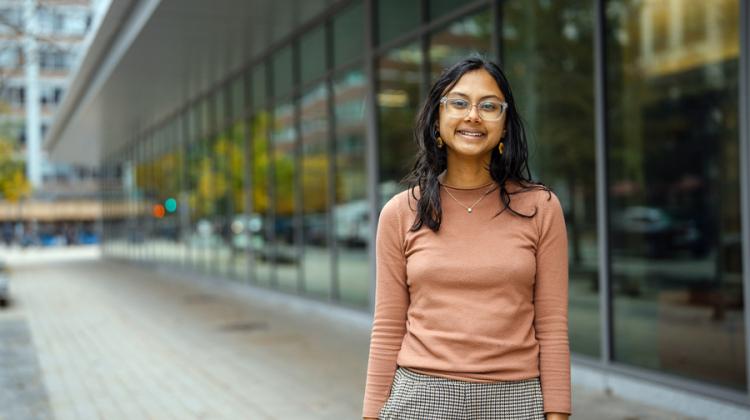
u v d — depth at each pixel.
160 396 6.84
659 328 6.66
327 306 11.75
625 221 6.79
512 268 2.13
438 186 2.22
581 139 7.04
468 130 2.20
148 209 25.47
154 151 24.19
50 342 10.13
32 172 58.56
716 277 6.50
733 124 6.53
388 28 9.76
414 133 2.35
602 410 5.89
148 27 11.77
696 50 6.82
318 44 11.81
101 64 16.41
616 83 6.85
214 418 6.03
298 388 7.00
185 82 16.55
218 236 17.61
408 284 2.26
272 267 14.30
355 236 10.84
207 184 18.27
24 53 12.57
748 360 5.33
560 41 7.22
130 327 11.40
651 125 6.94
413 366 2.19
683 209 6.85
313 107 12.11
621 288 6.74
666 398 5.95
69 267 28.42
